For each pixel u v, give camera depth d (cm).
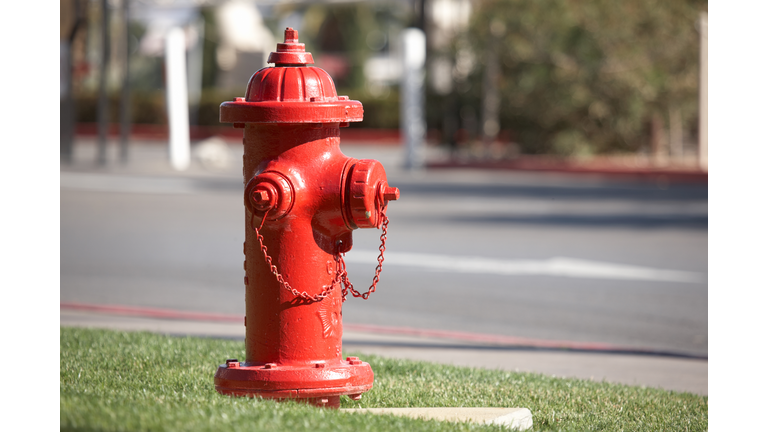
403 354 695
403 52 2461
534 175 2350
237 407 394
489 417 438
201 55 4769
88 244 1303
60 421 357
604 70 2408
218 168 2572
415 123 2491
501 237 1359
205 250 1256
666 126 2509
